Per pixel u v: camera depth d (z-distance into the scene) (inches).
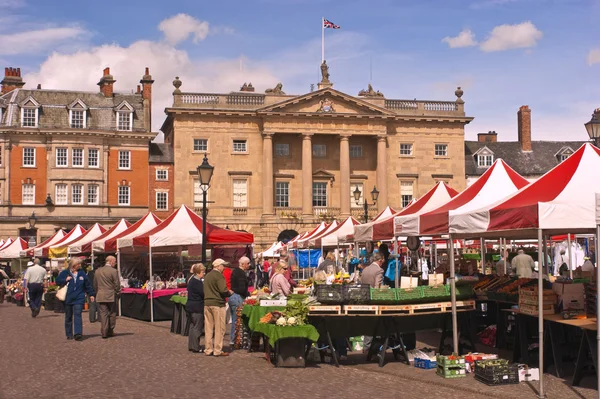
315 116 2618.1
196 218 1128.8
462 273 916.0
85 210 2541.8
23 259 2033.7
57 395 477.7
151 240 1066.7
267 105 2618.1
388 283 850.8
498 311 706.2
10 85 2738.7
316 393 490.9
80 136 2546.8
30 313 1310.3
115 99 2696.9
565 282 617.9
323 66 2706.7
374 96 2741.1
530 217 509.7
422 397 480.4
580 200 512.4
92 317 1053.8
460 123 2775.6
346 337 635.5
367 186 2726.4
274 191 2659.9
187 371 585.0
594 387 512.7
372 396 482.0
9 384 522.0
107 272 844.6
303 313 613.9
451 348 669.9
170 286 1139.9
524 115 3061.0
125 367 604.4
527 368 543.2
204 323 714.8
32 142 2532.0
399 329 632.4
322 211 2667.3
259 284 1459.2
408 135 2736.2
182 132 2578.7
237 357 674.2
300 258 1916.8
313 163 2704.2
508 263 1128.8
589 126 807.7
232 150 2610.7
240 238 1098.1
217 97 2608.3
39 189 2527.1
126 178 2578.7
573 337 599.8
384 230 782.5
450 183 2748.5
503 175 699.4
